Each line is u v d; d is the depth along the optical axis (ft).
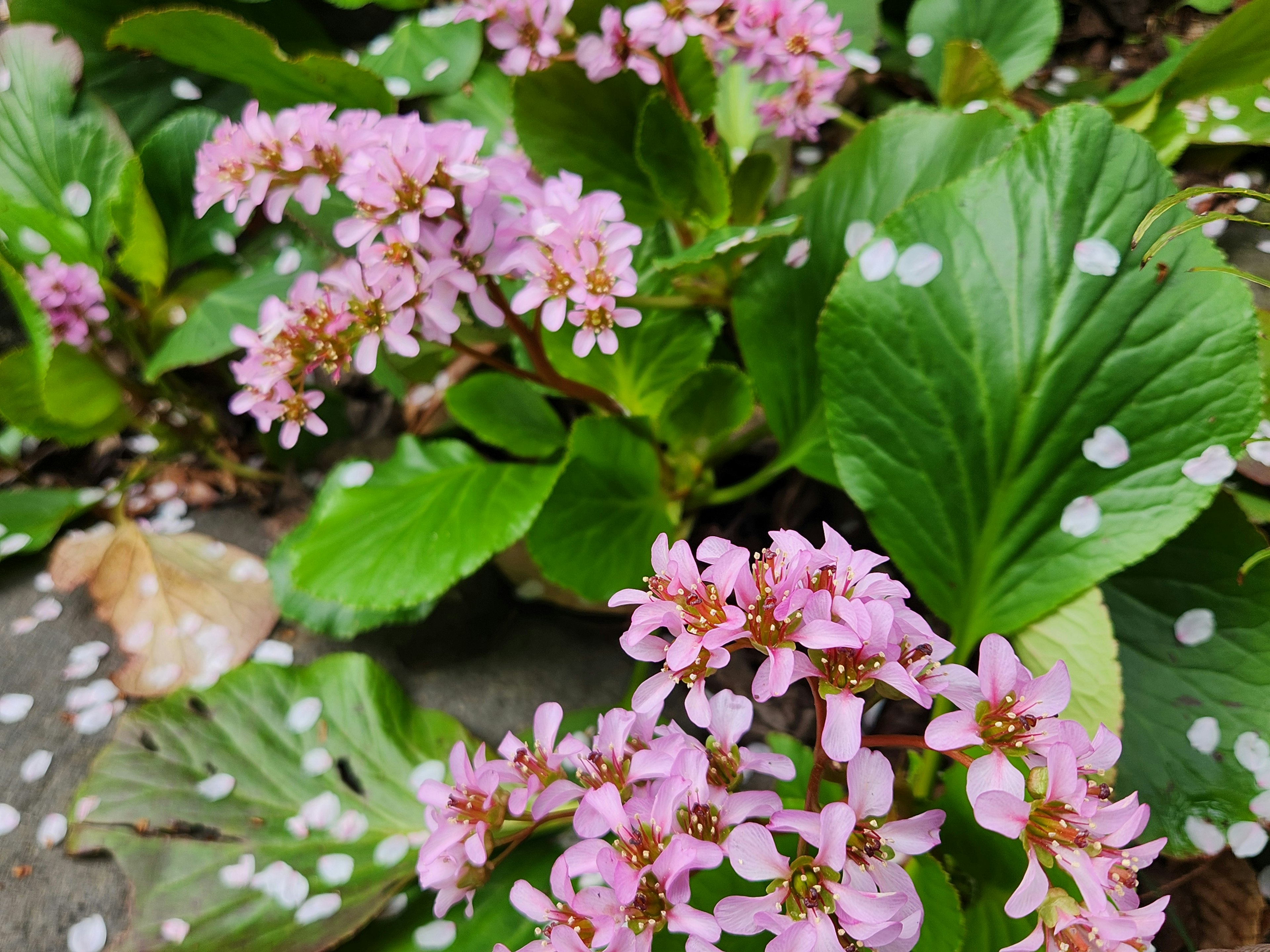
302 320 1.25
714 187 1.52
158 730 1.38
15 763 1.43
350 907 1.24
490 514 1.39
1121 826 0.88
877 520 1.29
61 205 1.74
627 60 1.46
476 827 1.05
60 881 1.33
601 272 1.24
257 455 1.81
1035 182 1.24
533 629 1.57
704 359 1.60
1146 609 1.33
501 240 1.25
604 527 1.46
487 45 1.89
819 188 1.46
